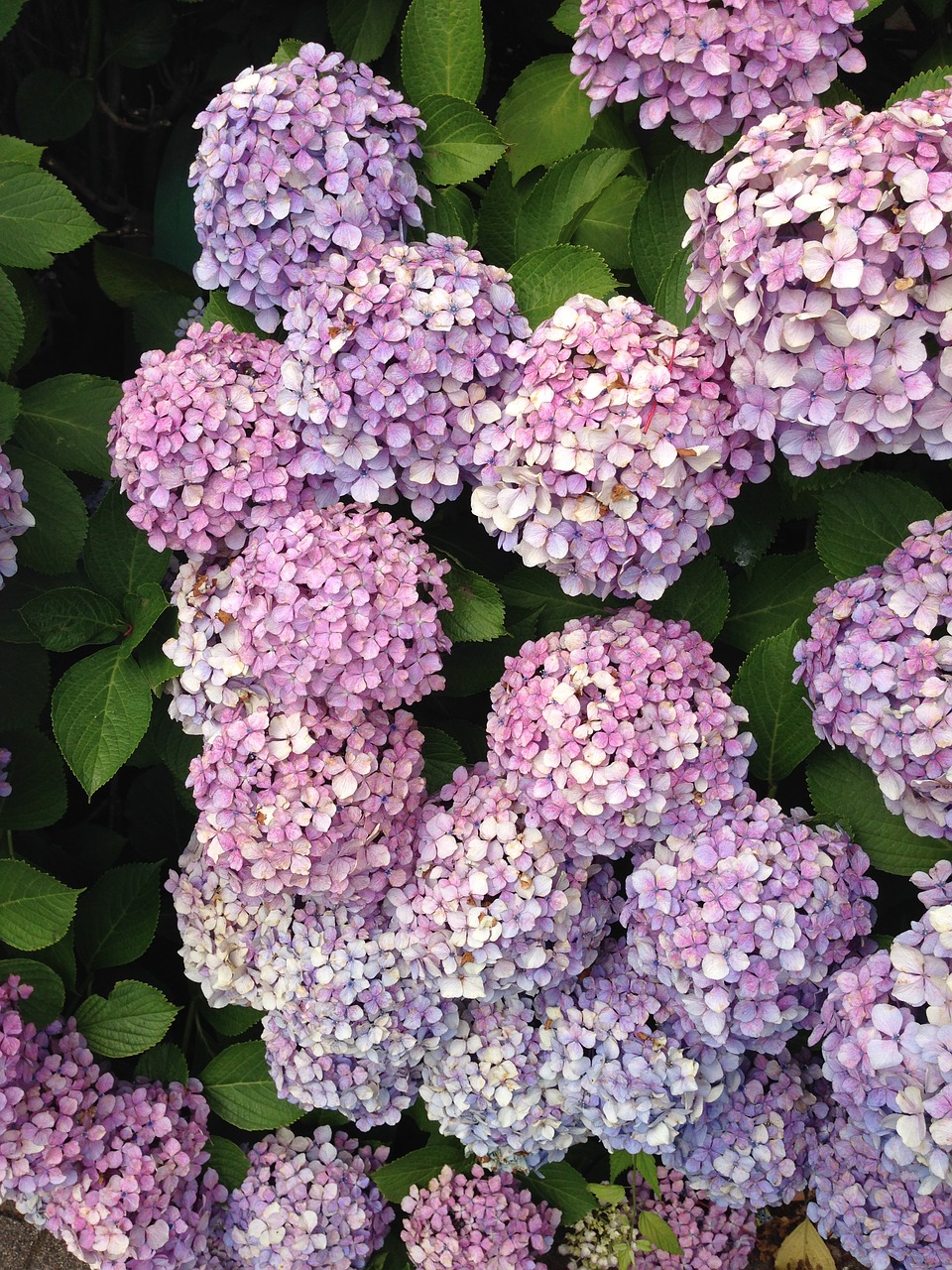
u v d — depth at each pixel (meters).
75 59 1.02
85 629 0.78
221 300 0.77
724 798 0.69
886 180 0.54
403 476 0.69
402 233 0.71
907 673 0.60
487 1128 0.78
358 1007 0.74
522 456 0.64
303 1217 0.83
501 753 0.70
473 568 0.80
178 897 0.82
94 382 0.81
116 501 0.79
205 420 0.68
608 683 0.66
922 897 0.64
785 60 0.63
